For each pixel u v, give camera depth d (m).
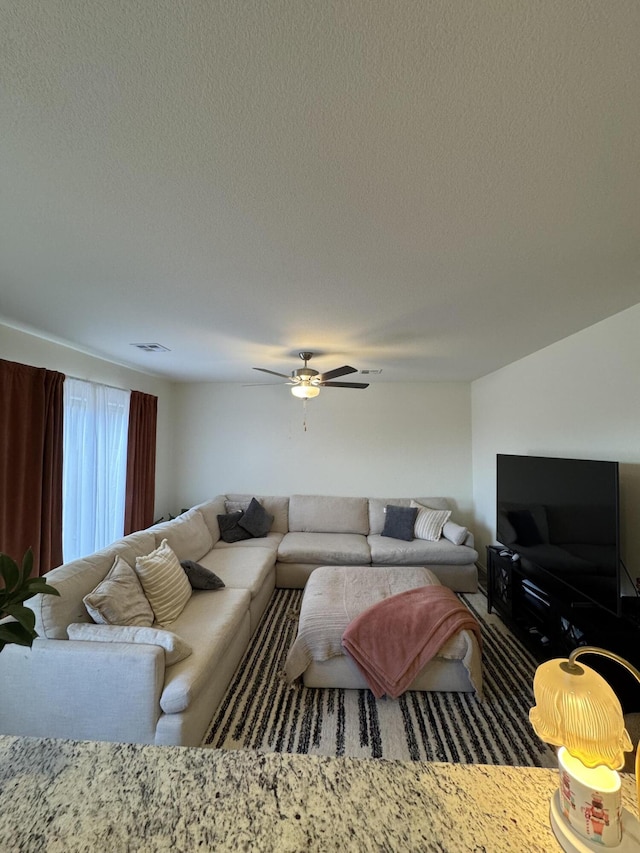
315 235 1.46
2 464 2.56
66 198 1.24
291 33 0.73
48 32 0.73
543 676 0.65
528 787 0.72
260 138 0.98
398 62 0.78
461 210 1.29
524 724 2.08
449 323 2.54
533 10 0.68
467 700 2.27
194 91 0.85
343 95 0.85
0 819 0.64
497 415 4.24
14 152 1.03
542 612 2.69
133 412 4.15
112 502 3.94
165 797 0.69
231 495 4.92
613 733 0.58
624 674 1.89
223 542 4.19
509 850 0.61
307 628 2.39
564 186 1.15
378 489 5.12
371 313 2.34
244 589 2.85
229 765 0.76
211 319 2.48
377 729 2.03
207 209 1.30
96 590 2.02
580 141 0.98
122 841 0.61
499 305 2.20
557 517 2.60
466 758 1.84
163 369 4.34
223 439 5.25
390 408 5.13
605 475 2.12
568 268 1.72
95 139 0.99
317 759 0.78
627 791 0.73
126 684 1.70
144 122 0.93
